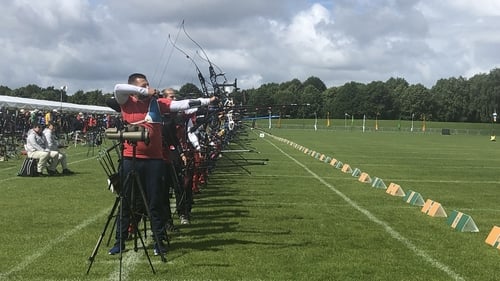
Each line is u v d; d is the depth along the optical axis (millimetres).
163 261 6215
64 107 42125
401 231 8258
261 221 8805
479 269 6270
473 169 19750
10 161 19500
